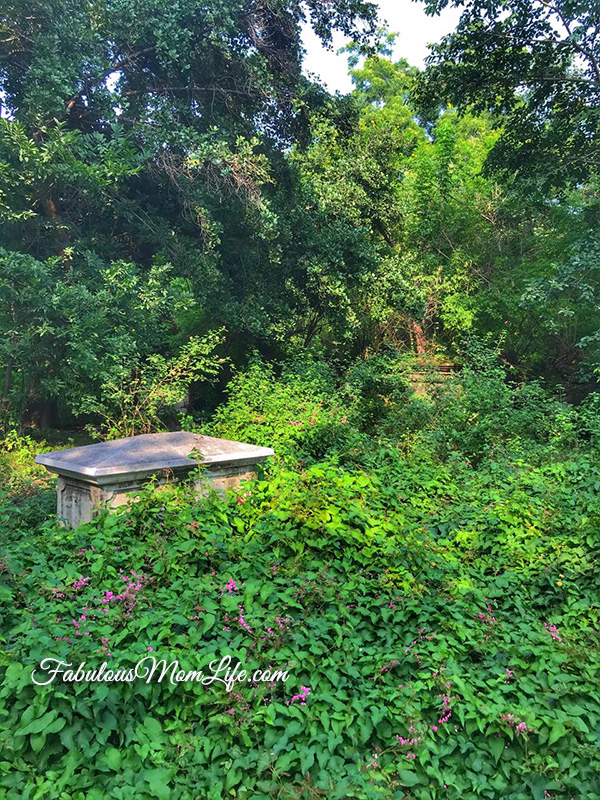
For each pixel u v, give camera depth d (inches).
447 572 152.9
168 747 96.0
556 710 102.2
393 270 554.3
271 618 116.5
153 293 363.9
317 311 536.1
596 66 478.3
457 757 97.6
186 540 142.3
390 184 662.5
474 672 113.5
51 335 353.1
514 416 353.7
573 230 585.6
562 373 619.2
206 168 406.0
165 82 428.8
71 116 394.6
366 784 89.4
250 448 206.8
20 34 366.9
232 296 456.1
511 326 625.0
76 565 132.2
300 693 103.9
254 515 163.2
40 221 374.6
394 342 682.2
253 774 92.3
